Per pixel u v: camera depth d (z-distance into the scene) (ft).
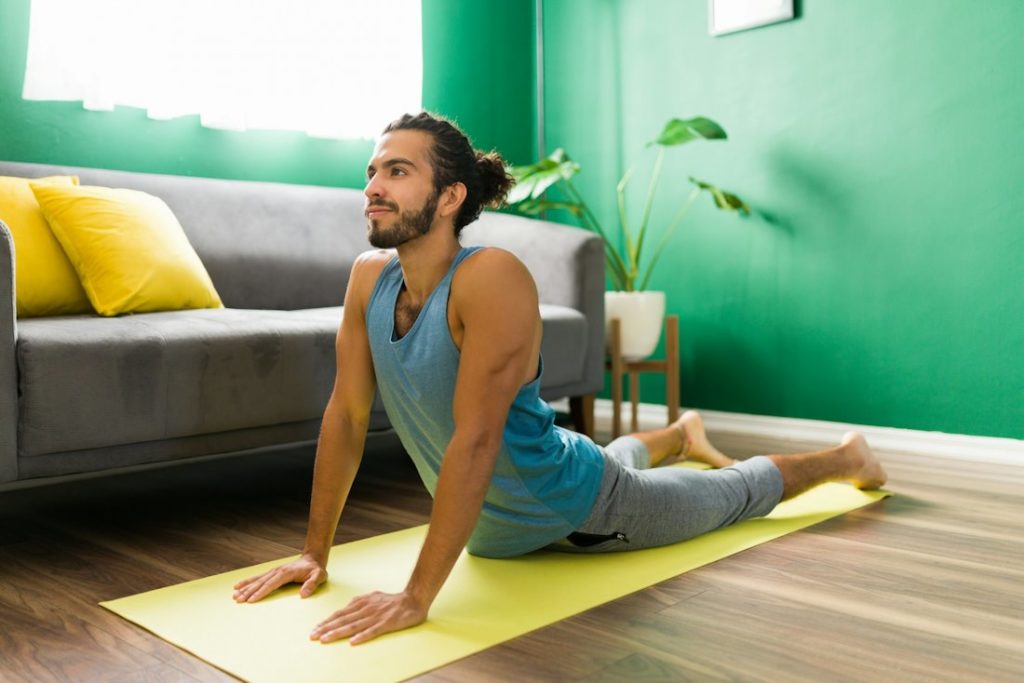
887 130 9.95
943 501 7.27
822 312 10.57
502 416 4.64
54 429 5.72
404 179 4.58
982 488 7.78
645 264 12.25
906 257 9.87
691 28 11.60
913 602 4.83
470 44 12.64
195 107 9.62
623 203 12.46
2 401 5.50
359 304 5.25
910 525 6.49
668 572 5.36
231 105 9.76
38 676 3.95
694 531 5.97
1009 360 9.18
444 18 12.30
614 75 12.46
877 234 10.08
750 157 11.10
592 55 12.71
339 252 10.18
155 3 9.19
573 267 9.95
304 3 10.35
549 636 4.37
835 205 10.39
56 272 7.41
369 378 5.32
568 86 13.06
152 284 7.52
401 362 4.91
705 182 11.53
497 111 13.03
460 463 4.52
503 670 3.97
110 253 7.36
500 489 5.18
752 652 4.16
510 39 13.16
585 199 12.89
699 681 3.84
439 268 4.84
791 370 10.88
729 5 11.12
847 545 5.96
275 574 5.04
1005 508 7.02
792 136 10.72
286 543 6.18
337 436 5.27
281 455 9.66
